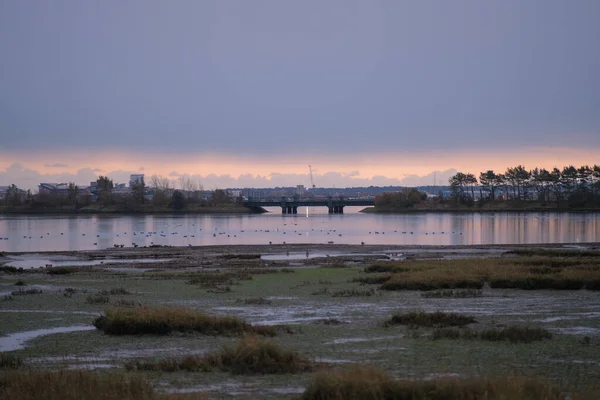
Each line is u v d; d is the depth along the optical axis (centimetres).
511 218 19062
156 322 2809
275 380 1931
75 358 2348
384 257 7600
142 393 1656
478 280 4525
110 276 5481
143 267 6525
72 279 5250
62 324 3080
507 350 2380
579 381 1916
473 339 2605
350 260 7206
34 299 3962
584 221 16925
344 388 1633
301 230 14200
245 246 9450
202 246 9450
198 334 2772
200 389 1823
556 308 3519
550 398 1577
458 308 3538
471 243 10438
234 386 1858
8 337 2777
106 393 1627
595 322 3042
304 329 2898
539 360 2211
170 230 14362
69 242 10800
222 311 3475
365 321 3128
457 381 1662
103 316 3005
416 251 8575
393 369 2088
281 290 4409
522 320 3112
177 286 4678
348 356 2302
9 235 12525
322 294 4172
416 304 3706
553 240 10988
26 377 1831
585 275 4566
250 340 2225
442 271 4962
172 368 2089
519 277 4528
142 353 2422
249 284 4791
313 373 1986
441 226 15462
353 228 14938
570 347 2431
